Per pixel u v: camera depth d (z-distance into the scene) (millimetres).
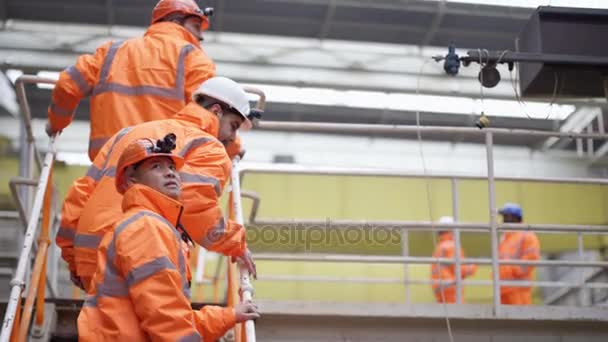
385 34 25484
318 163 27875
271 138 28094
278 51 25219
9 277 18422
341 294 24047
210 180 8555
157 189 7746
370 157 28188
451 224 12766
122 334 7121
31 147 13016
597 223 23359
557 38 12875
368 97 26453
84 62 10797
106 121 10445
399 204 22969
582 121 24922
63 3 23766
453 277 20953
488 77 12945
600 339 12125
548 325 12047
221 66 24797
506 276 19891
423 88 25312
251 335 7832
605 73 12945
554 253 24672
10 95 25469
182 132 9062
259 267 23875
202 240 8398
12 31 24125
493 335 11953
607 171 27078
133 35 24750
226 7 24141
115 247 7332
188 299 7586
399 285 24234
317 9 24219
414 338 11805
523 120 26562
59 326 11180
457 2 23656
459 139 28484
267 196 22641
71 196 9539
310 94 26297
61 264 21328
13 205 25047
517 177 14070
